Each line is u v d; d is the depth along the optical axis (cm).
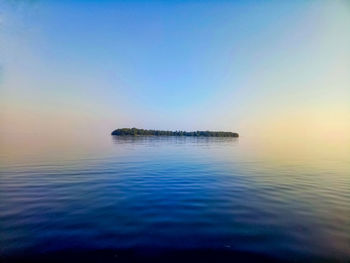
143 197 703
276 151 2664
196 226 482
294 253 377
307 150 2859
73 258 359
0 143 2945
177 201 664
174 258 360
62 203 636
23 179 967
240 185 882
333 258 365
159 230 460
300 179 1009
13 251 379
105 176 1048
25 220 510
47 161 1537
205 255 369
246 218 530
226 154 2261
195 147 3450
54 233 444
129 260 354
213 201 667
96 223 495
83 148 2800
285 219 526
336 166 1440
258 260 357
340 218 534
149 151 2572
